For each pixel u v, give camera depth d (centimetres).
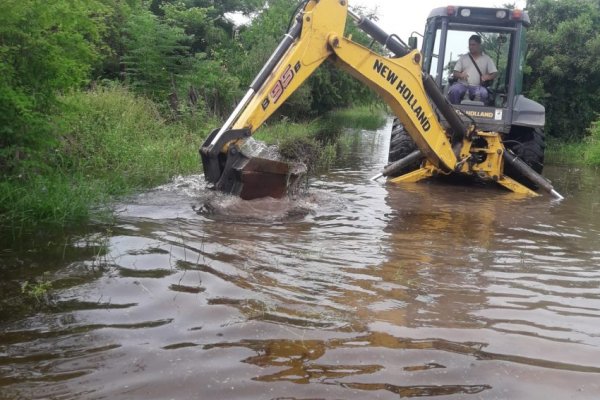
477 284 419
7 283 365
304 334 313
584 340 328
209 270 405
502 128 898
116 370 266
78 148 825
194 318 325
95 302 341
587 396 267
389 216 642
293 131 1600
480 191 859
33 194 555
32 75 602
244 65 1803
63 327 307
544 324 349
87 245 453
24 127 581
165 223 539
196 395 249
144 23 1383
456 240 549
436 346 309
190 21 1839
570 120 1839
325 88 2253
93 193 616
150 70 1374
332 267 438
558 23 1850
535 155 958
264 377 267
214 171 647
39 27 596
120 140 894
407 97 779
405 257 478
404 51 771
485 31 918
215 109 1465
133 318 321
